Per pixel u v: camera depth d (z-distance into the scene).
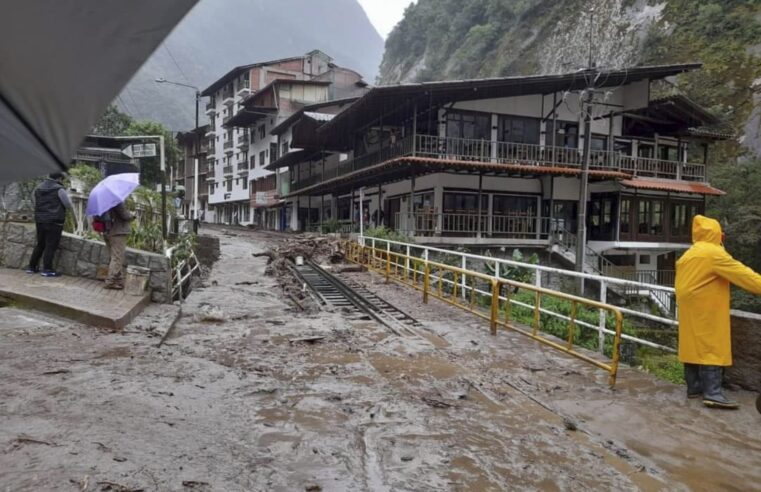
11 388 4.44
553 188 25.14
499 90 22.61
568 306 12.77
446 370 6.03
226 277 14.30
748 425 4.43
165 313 8.12
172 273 9.80
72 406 4.09
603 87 25.47
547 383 5.61
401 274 15.48
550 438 4.14
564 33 54.06
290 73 56.12
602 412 4.75
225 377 5.31
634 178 25.66
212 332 7.59
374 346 7.15
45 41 1.32
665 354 11.62
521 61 56.84
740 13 41.91
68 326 6.73
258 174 50.56
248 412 4.41
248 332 7.70
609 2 51.53
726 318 4.79
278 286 13.04
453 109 22.80
